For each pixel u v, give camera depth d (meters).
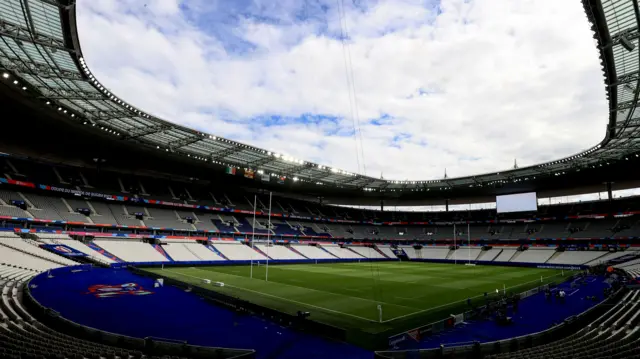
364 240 87.19
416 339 17.67
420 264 70.12
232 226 70.12
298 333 18.12
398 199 90.94
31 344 10.82
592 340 14.48
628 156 48.84
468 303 26.52
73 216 51.50
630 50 21.42
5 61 26.50
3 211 44.53
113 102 33.53
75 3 20.83
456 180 69.75
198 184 75.25
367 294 31.02
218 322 19.84
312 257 70.75
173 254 54.38
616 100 28.70
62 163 59.31
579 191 77.44
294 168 60.97
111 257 47.16
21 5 20.16
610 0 19.33
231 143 46.97
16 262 32.47
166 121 38.91
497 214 84.62
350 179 68.81
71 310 21.12
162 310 22.27
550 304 27.50
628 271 45.56
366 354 15.25
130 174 66.88
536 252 69.56
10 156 54.00
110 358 11.05
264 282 37.12
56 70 27.61
